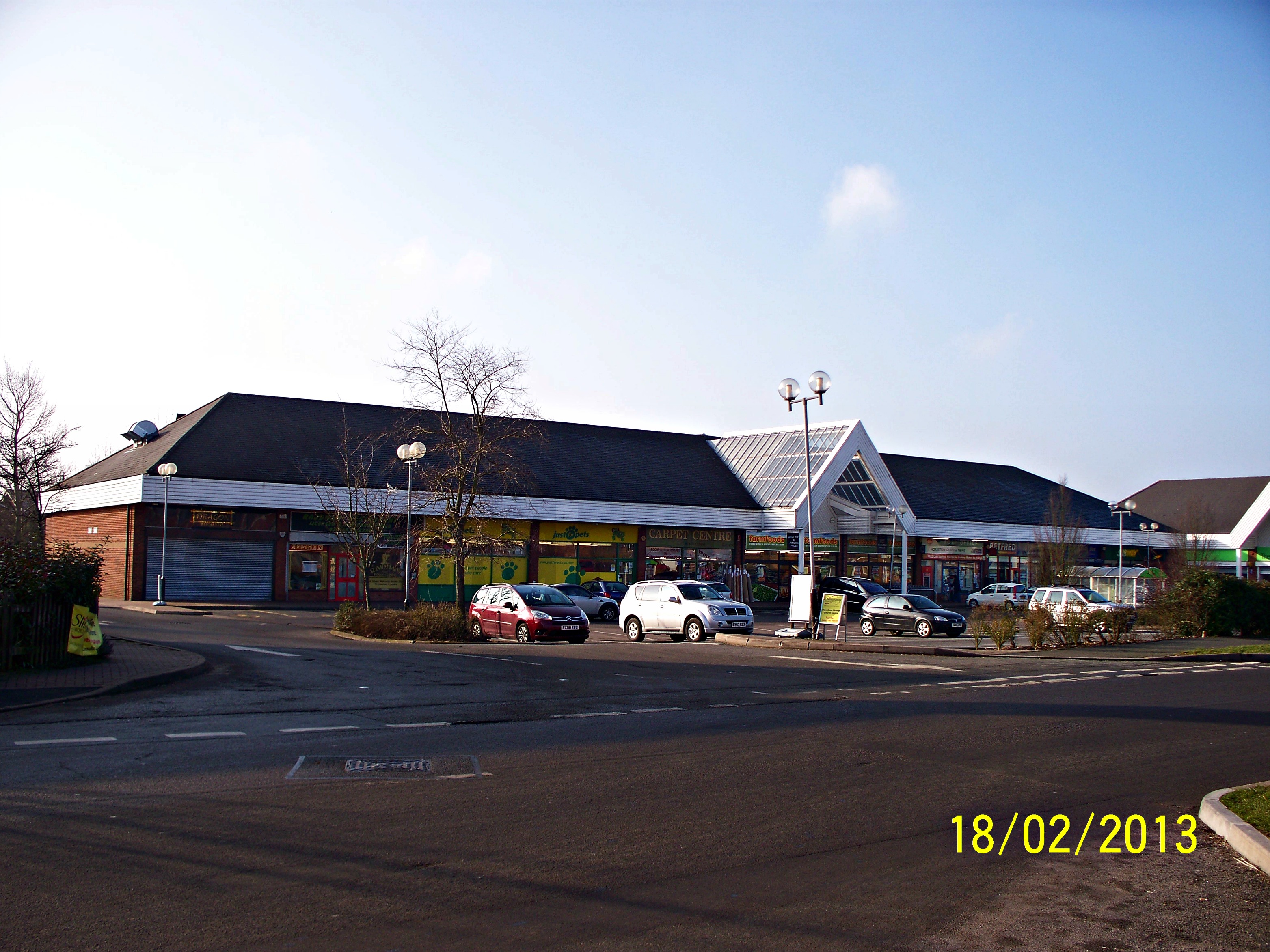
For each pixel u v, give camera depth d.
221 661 18.81
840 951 5.33
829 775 9.62
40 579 16.14
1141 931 5.83
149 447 44.84
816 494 49.81
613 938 5.38
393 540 42.50
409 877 6.26
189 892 5.88
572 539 47.91
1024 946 5.54
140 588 39.00
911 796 8.88
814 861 6.89
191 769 9.14
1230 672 21.89
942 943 5.52
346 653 21.16
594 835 7.33
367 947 5.16
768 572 52.72
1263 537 65.38
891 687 17.44
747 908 5.91
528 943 5.27
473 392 33.34
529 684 16.64
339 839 7.00
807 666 21.38
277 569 41.12
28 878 6.04
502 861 6.64
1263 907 6.29
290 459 42.62
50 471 41.62
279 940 5.21
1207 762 10.70
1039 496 66.69
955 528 56.66
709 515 50.19
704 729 12.23
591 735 11.60
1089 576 55.38
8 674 15.36
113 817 7.40
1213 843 7.69
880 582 55.59
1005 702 15.49
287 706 13.39
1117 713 14.30
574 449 53.00
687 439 59.62
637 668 19.84
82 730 11.22
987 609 29.08
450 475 33.94
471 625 27.02
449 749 10.51
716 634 28.42
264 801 8.00
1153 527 63.78
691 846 7.12
